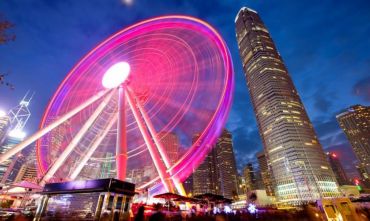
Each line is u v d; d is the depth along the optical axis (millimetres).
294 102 166500
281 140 152250
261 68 189000
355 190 131875
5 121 163250
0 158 27766
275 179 151500
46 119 32281
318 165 139500
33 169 140500
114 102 33562
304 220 18031
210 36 32844
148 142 30422
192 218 19547
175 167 29922
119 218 13594
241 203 109875
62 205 14367
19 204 31000
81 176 40156
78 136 31031
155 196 24797
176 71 34688
